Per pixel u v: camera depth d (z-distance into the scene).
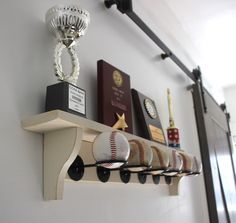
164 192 1.12
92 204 0.73
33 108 0.62
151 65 1.27
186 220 1.28
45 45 0.69
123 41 1.08
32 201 0.57
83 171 0.69
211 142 1.76
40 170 0.60
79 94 0.63
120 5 1.03
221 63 2.19
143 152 0.71
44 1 0.73
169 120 1.22
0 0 0.61
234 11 1.58
